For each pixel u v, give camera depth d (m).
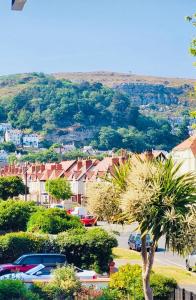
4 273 37.31
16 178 127.81
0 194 125.94
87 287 30.00
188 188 21.89
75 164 170.88
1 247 43.06
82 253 42.91
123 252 57.78
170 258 56.47
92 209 23.48
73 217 56.31
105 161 147.88
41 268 36.34
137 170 21.98
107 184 23.31
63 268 30.08
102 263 42.72
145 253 23.97
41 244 43.28
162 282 29.34
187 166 91.06
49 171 177.25
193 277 43.72
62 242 43.03
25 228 62.75
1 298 26.58
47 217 54.78
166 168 22.03
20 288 26.98
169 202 21.64
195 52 23.56
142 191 21.64
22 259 37.66
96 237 42.69
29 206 64.81
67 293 29.03
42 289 29.08
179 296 29.61
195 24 23.48
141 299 28.08
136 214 21.80
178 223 21.55
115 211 23.38
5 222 62.84
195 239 21.67
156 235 22.12
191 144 91.75
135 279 28.59
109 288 29.16
